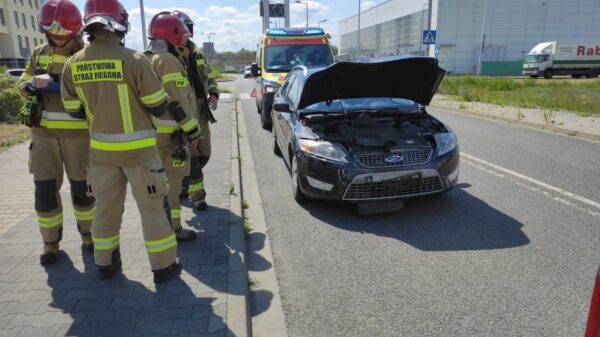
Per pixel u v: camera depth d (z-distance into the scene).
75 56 3.09
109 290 3.36
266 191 6.36
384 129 5.55
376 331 3.09
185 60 4.91
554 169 7.14
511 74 56.88
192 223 4.77
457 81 28.48
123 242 4.19
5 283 3.46
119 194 3.37
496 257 4.14
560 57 40.72
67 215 4.91
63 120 3.51
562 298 3.44
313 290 3.65
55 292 3.33
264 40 11.93
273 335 3.07
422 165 5.11
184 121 3.77
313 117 6.05
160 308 3.12
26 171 6.82
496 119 13.15
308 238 4.69
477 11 57.69
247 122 12.94
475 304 3.38
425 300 3.45
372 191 5.09
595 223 4.89
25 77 3.56
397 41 69.75
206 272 3.65
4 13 57.88
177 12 4.89
